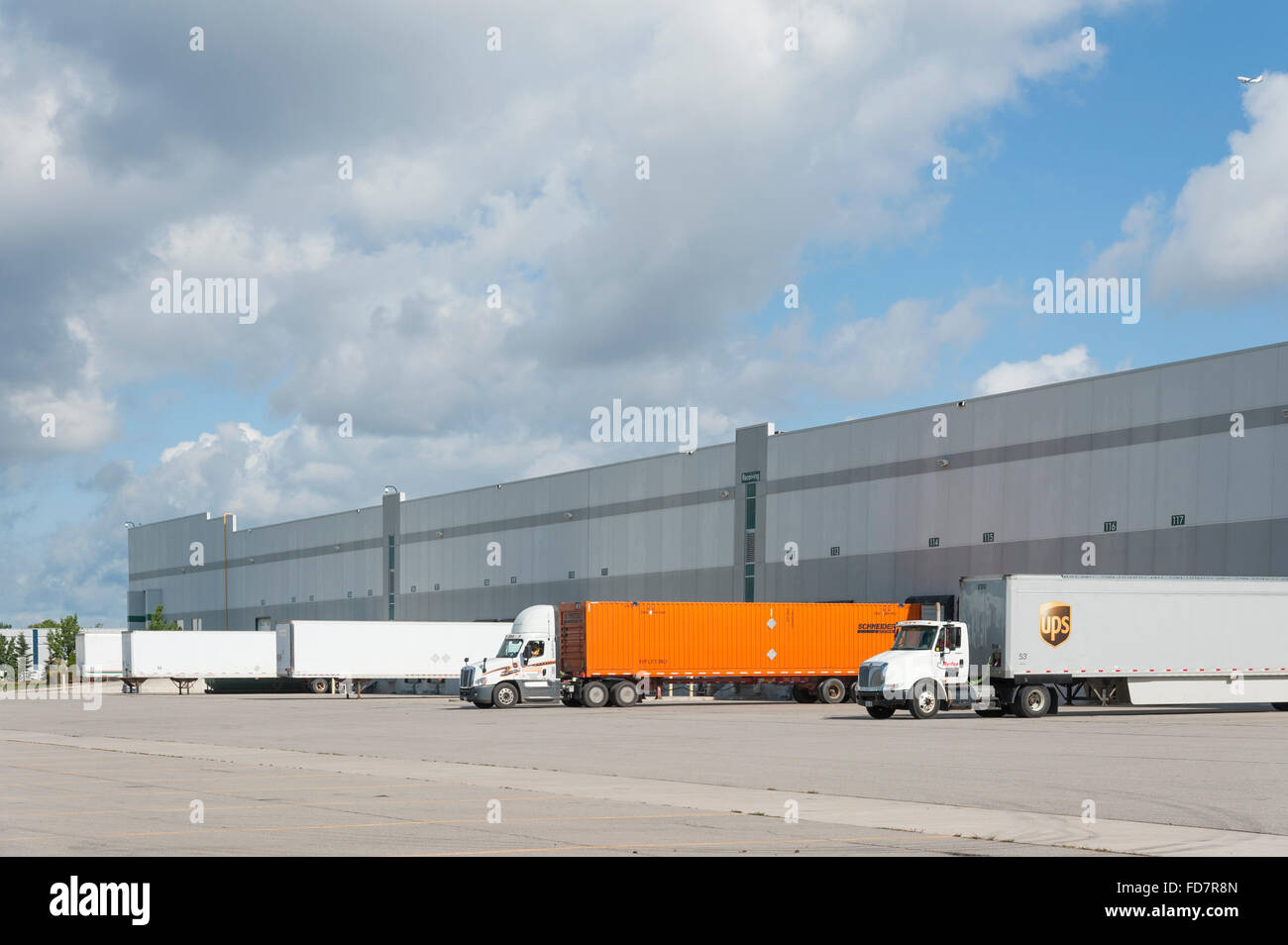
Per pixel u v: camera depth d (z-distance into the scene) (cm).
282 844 1352
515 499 8006
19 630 12900
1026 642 3834
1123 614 3931
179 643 7900
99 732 3709
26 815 1616
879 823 1502
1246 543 4278
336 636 7162
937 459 5406
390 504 9188
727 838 1384
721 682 5138
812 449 6019
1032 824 1488
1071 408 4894
